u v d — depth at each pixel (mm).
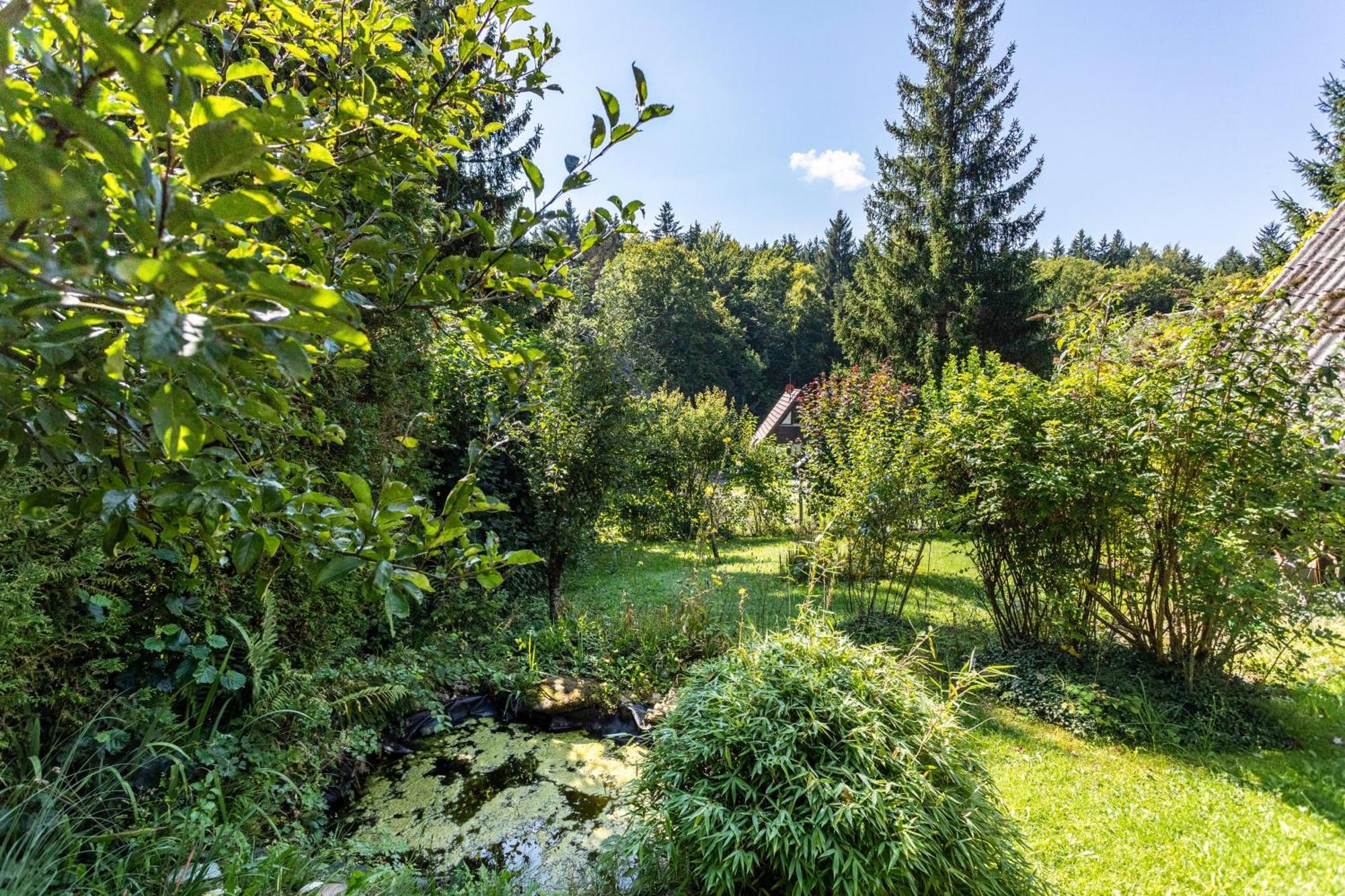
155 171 628
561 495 6133
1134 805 3324
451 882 2936
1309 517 3959
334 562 1064
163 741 2555
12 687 2252
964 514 5074
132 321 672
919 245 20109
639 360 15961
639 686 4926
